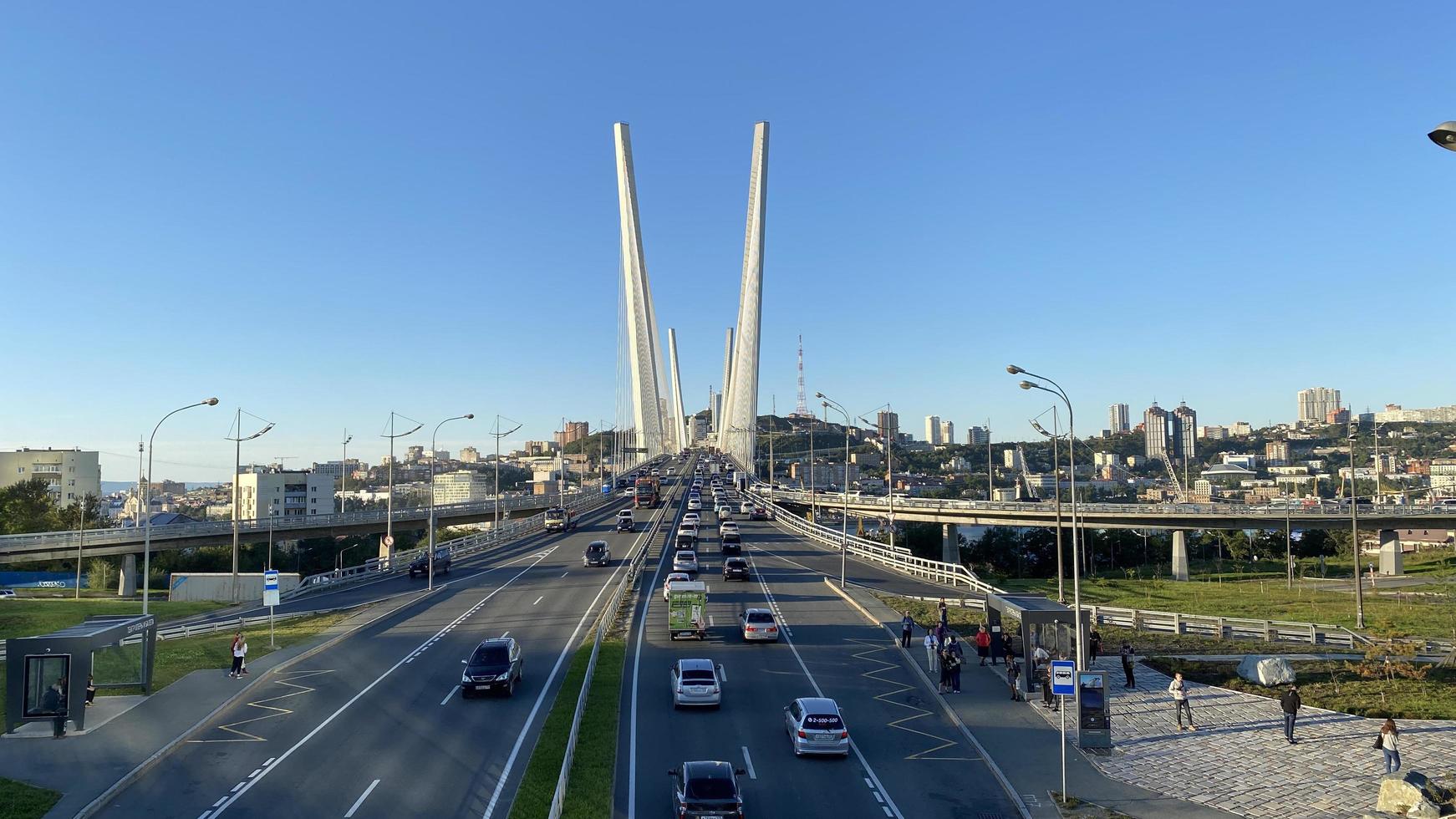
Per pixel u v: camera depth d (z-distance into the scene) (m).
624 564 75.19
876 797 25.06
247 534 100.75
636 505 132.25
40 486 129.88
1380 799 23.98
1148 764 27.89
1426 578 99.94
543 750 28.14
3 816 23.12
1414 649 40.94
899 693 36.06
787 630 48.34
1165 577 113.44
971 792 25.56
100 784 25.53
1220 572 117.31
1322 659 42.62
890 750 29.20
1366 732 31.17
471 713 32.97
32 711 30.11
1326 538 137.50
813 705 28.94
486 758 27.97
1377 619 62.69
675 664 37.06
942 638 39.44
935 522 121.00
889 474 93.31
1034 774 26.88
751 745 29.36
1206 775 26.91
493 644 36.56
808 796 25.09
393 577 73.50
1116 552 130.00
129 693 35.59
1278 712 33.84
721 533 82.19
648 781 25.98
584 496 144.50
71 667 30.55
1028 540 124.25
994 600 40.25
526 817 22.84
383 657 42.53
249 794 25.16
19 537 85.00
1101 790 25.61
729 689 36.25
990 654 41.69
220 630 51.03
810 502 135.62
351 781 26.11
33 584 109.81
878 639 46.06
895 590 61.34
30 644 30.52
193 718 32.09
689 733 30.53
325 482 196.25
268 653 43.50
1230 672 39.94
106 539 90.62
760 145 193.75
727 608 54.72
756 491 147.38
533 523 105.62
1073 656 35.97
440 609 55.69
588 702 33.62
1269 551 134.50
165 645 46.00
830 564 75.50
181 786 25.81
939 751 29.09
